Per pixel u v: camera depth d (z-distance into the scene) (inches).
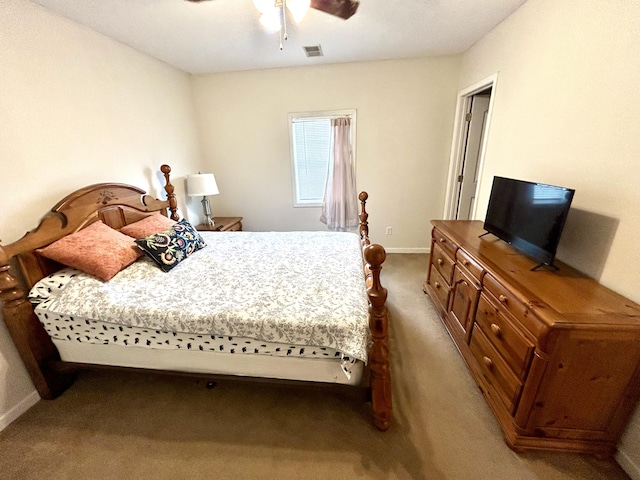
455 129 135.8
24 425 64.5
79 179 84.7
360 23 91.3
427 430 61.4
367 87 138.0
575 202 65.9
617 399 50.5
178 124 134.3
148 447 59.4
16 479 54.1
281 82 140.9
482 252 76.5
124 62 101.1
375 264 49.9
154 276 76.2
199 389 73.7
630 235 52.9
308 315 57.4
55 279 68.6
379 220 159.2
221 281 73.5
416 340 90.2
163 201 115.9
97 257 71.8
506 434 58.4
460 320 83.6
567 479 51.9
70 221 76.2
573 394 51.5
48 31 74.5
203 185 132.1
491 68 102.0
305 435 61.1
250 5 75.9
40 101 73.0
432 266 111.7
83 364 68.6
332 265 81.7
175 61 121.6
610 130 56.7
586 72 62.3
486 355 68.2
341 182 148.5
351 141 146.5
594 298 53.4
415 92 136.8
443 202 152.9
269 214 165.0
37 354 66.9
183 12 79.1
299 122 150.0
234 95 144.9
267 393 72.2
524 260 71.2
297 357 59.2
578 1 63.8
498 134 98.6
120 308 61.6
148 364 66.6
